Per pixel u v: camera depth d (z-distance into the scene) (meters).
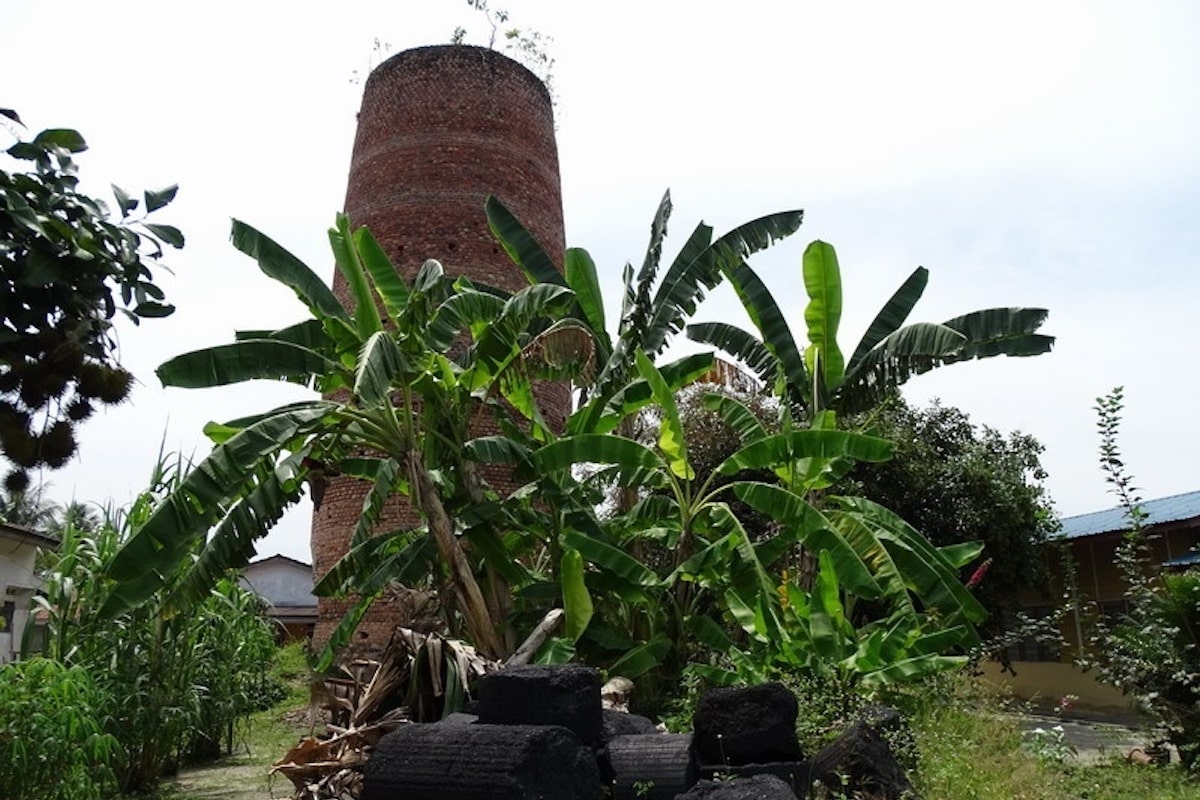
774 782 4.86
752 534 18.02
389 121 20.53
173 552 7.50
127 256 3.71
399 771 5.48
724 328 13.45
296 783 6.81
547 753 5.37
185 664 9.89
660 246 11.18
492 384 10.54
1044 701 18.73
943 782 6.30
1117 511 19.78
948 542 17.52
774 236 11.95
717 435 18.62
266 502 8.08
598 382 10.41
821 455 9.62
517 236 12.49
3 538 14.72
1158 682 8.56
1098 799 6.84
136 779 9.27
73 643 9.12
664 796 5.62
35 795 7.07
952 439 19.98
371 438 9.27
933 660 8.65
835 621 9.40
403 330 9.44
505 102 20.92
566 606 9.12
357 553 10.16
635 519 10.81
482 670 7.31
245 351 8.49
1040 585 18.81
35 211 3.42
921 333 11.54
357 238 11.02
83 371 3.61
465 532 9.61
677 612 10.27
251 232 10.03
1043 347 11.70
